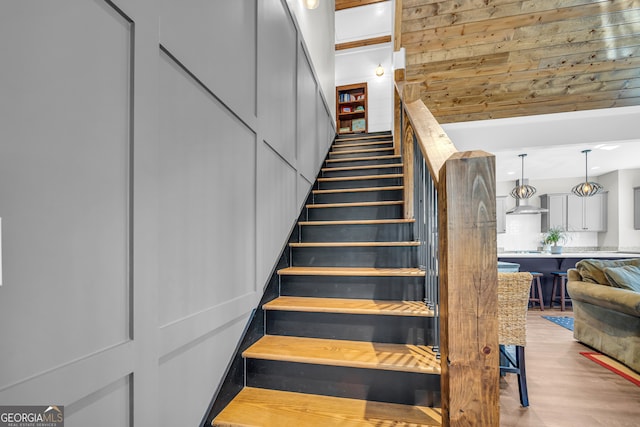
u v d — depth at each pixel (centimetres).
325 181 324
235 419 122
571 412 196
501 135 404
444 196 89
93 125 73
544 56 333
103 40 76
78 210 69
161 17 94
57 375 64
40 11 62
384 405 132
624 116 376
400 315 157
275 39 203
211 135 124
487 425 84
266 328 172
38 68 61
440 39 321
